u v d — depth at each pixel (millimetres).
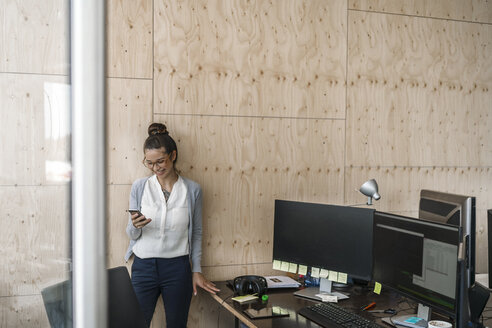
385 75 3637
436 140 3785
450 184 3838
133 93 3123
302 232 2756
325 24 3484
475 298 2215
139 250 2977
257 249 3406
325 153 3520
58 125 605
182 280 2990
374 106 3619
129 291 1810
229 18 3291
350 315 2271
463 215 2537
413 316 2285
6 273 583
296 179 3467
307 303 2582
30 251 593
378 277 2420
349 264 2555
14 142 584
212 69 3268
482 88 3889
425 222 2139
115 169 3102
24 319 591
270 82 3387
